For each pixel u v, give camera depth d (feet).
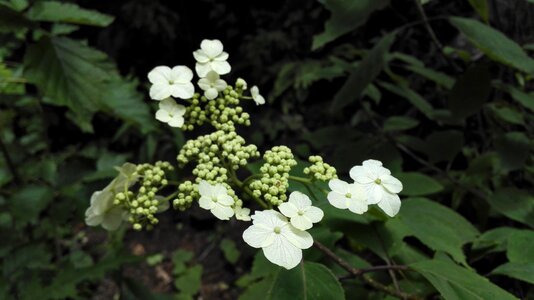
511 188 0.89
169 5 2.71
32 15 0.85
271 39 2.38
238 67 2.56
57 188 1.20
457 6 1.51
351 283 0.81
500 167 0.97
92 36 2.74
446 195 1.17
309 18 2.32
